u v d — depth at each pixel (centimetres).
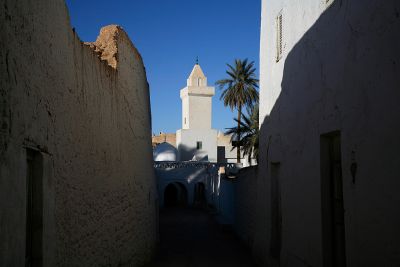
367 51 517
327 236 670
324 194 677
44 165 423
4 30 327
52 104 455
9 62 336
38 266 412
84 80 594
